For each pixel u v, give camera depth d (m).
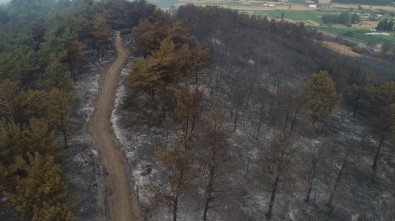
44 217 33.34
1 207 38.66
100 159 54.34
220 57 88.00
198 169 42.03
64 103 52.56
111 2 138.25
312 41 140.25
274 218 48.91
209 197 43.84
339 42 173.75
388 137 63.84
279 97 73.69
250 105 74.75
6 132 41.00
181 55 66.00
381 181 65.12
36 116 50.78
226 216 46.59
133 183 50.12
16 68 63.00
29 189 35.12
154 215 45.12
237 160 57.12
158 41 79.19
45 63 72.25
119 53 97.62
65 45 76.06
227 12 140.12
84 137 59.31
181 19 107.19
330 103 72.06
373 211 57.84
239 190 51.44
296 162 59.59
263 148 61.50
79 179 49.28
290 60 104.38
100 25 89.62
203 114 60.94
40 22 113.50
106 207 45.75
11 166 38.75
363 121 84.69
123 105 69.19
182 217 45.16
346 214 55.19
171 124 62.41
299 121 73.69
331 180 60.50
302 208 52.66
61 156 45.44
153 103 66.88
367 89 80.00
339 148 70.19
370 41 178.38
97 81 80.38
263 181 53.69
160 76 61.16
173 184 40.44
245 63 90.81
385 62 142.00
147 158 54.69
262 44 111.19
